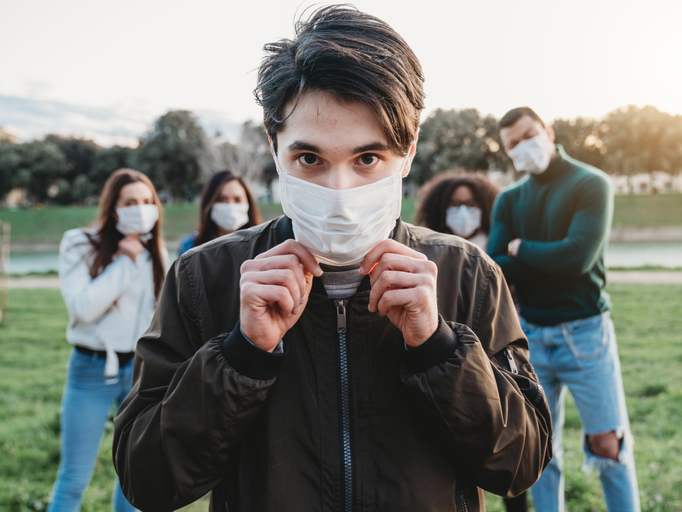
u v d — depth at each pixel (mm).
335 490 1052
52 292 12492
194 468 1031
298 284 1011
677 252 19312
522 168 2889
